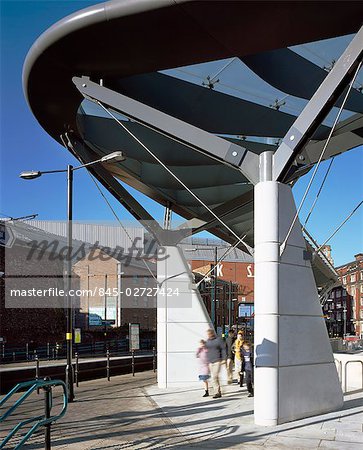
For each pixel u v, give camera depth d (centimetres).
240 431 877
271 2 949
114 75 1262
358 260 11044
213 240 9031
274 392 938
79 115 1555
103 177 1670
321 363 1052
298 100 1490
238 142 1789
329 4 951
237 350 1602
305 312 1034
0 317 3881
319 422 943
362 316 10675
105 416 1049
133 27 1052
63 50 1147
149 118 1158
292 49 1303
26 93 1350
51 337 4378
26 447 779
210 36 1070
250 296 8825
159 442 802
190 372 1606
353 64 928
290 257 1018
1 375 1739
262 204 1008
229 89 1462
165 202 2148
